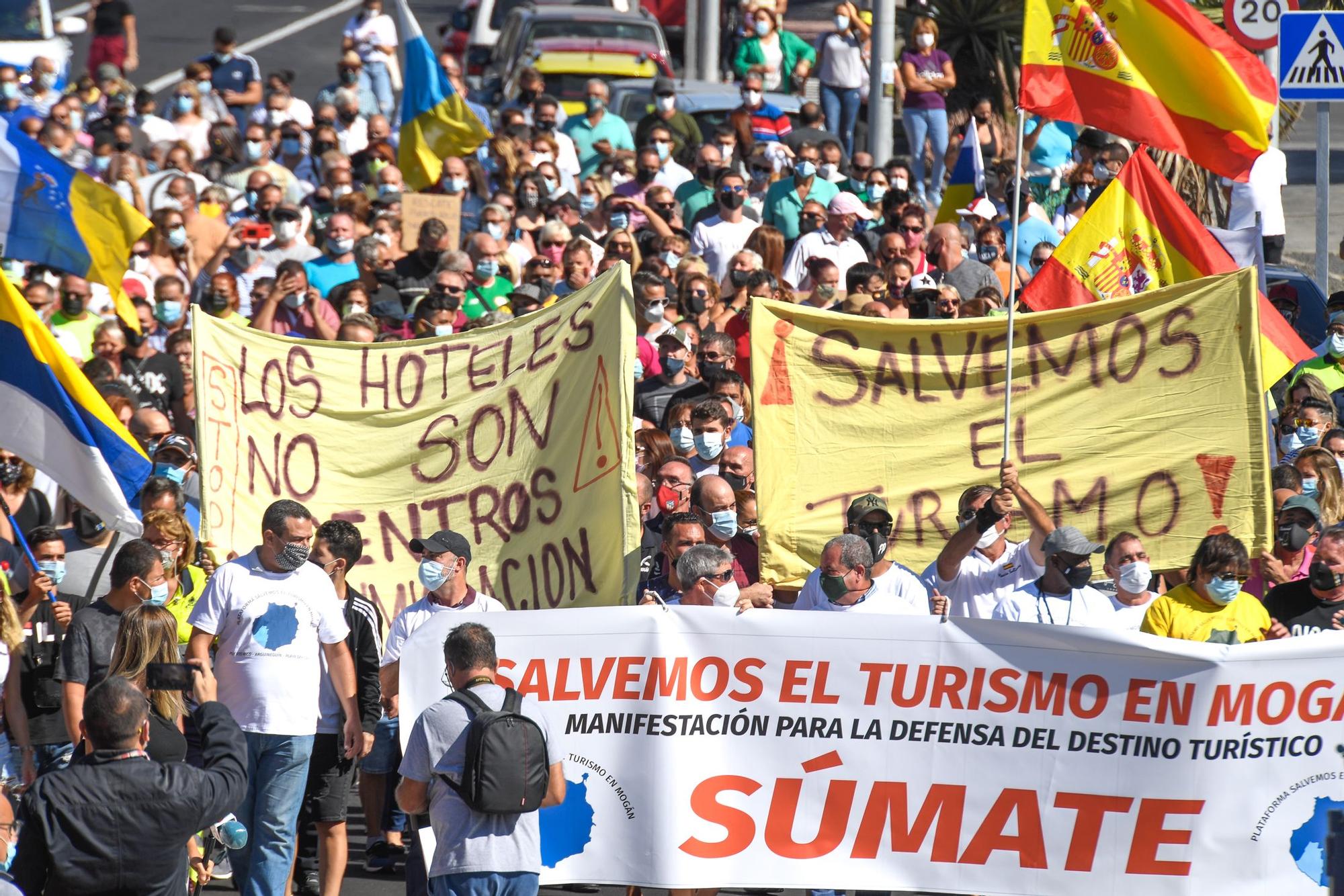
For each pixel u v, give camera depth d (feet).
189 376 119.55
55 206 89.81
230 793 58.29
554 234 141.79
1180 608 76.18
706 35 254.47
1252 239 119.34
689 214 167.43
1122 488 84.48
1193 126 89.15
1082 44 88.38
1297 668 68.64
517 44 232.32
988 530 80.94
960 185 157.28
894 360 85.46
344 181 163.84
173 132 199.00
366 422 84.64
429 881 63.67
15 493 98.32
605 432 79.61
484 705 62.44
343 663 74.49
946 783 70.03
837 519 84.69
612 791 70.08
